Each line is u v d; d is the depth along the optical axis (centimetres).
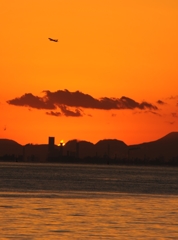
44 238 19275
